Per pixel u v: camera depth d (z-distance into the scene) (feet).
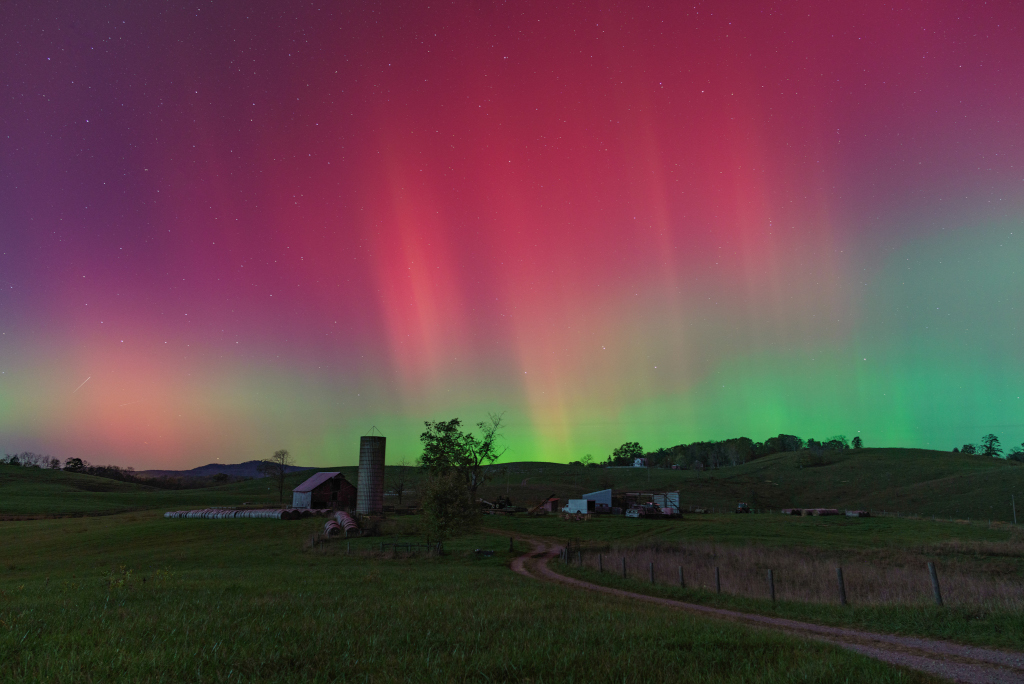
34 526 225.76
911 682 32.76
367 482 267.59
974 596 65.92
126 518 242.99
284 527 204.74
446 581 79.41
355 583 75.10
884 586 83.56
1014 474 372.38
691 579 100.32
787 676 31.78
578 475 584.40
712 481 526.98
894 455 570.46
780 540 195.93
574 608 52.44
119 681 25.81
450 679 27.94
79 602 50.19
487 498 415.85
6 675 26.68
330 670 29.43
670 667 31.96
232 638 35.81
